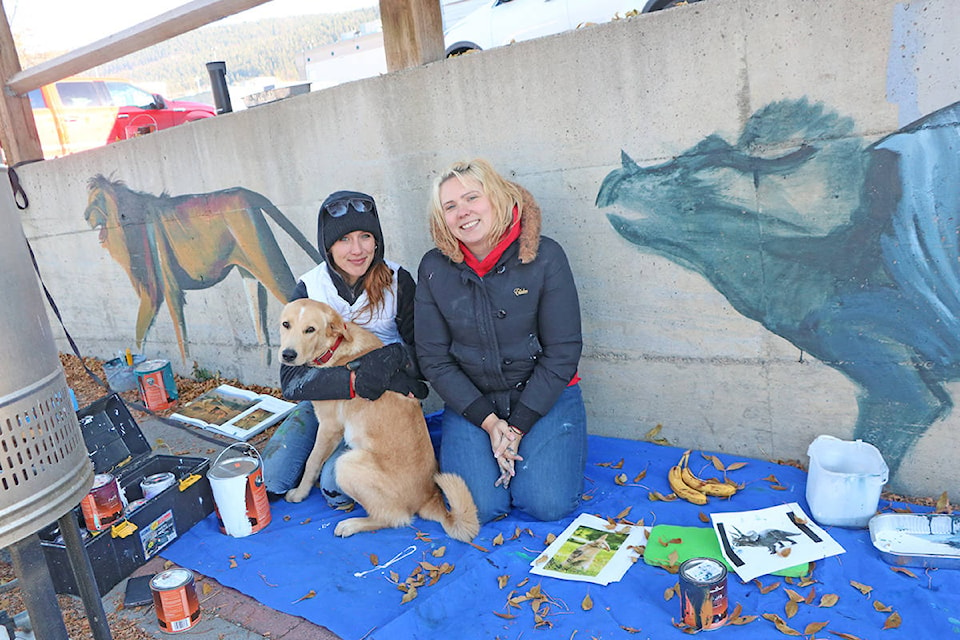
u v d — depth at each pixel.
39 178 5.85
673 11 2.79
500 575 2.52
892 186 2.56
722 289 3.01
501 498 2.91
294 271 4.46
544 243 2.78
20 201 6.11
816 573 2.35
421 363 2.99
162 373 4.83
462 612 2.36
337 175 4.01
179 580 2.44
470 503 2.75
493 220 2.66
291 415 3.60
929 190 2.50
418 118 3.58
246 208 4.52
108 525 2.72
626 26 2.90
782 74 2.65
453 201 2.64
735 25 2.69
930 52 2.39
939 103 2.42
